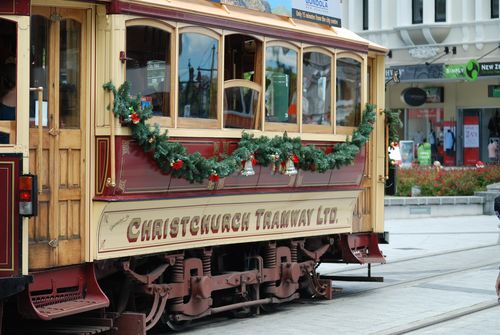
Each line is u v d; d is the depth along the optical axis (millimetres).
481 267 17219
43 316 8391
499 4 39531
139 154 9383
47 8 8844
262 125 11203
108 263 9594
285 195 11750
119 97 9133
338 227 13125
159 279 10359
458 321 11734
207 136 10312
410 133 43281
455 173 30719
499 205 8305
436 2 40656
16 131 8281
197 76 10211
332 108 12586
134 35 9391
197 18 10141
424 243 21359
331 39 12484
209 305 10883
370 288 14703
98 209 9164
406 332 10906
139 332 9742
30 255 8617
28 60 8352
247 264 11750
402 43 41562
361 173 13320
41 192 8711
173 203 9984
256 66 11172
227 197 10742
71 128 9086
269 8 11578
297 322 11516
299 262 12828
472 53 40062
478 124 41719
